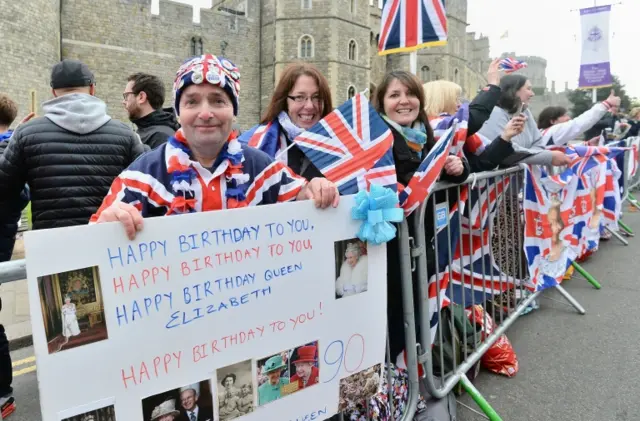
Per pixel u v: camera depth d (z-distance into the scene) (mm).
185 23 28812
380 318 1790
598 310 3910
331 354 1646
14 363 3523
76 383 1137
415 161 2457
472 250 2920
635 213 8570
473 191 3076
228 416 1403
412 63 5043
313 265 1569
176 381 1297
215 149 1538
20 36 18859
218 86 1497
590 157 4500
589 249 5211
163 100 3648
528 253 3549
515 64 3182
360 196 1659
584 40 11281
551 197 3670
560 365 3016
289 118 2424
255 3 32000
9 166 2428
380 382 1824
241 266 1402
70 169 2465
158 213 1507
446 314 2645
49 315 1091
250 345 1438
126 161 2641
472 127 3082
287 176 1753
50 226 2465
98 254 1156
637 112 11102
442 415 2271
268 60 32000
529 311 3900
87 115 2508
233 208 1415
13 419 2725
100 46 25656
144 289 1229
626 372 2887
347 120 1987
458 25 40219
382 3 5191
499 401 2631
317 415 1632
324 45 30672
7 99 3186
